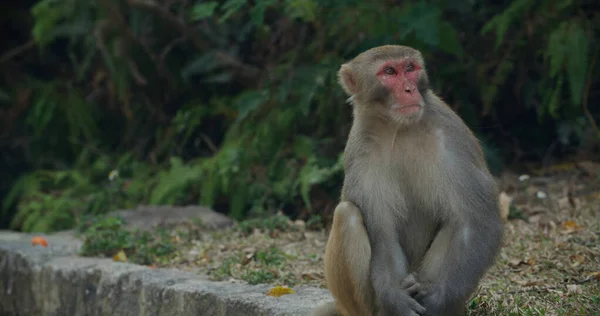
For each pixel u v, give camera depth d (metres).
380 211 6.18
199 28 15.63
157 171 15.23
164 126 16.61
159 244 10.12
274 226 10.78
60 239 11.30
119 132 17.39
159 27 15.99
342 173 12.45
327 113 13.22
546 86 12.85
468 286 5.87
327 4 12.52
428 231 6.36
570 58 11.53
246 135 13.64
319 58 13.59
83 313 9.01
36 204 14.48
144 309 8.27
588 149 12.75
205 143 16.16
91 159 16.66
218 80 14.99
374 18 12.54
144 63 16.12
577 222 9.35
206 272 8.84
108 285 8.71
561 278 7.34
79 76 16.05
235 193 12.81
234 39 15.87
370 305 6.16
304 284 8.03
